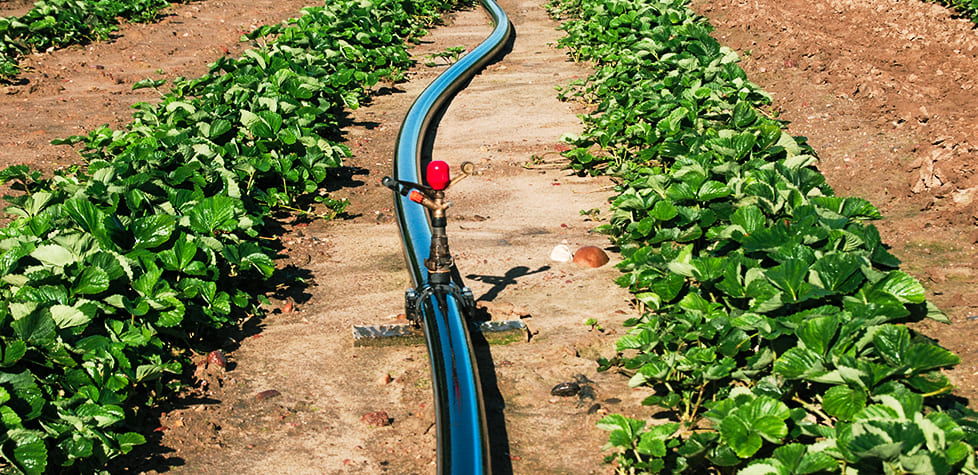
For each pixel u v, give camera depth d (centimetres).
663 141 940
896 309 443
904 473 339
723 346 464
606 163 979
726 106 969
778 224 559
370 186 941
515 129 1162
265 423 480
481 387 484
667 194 686
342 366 546
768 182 659
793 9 1642
